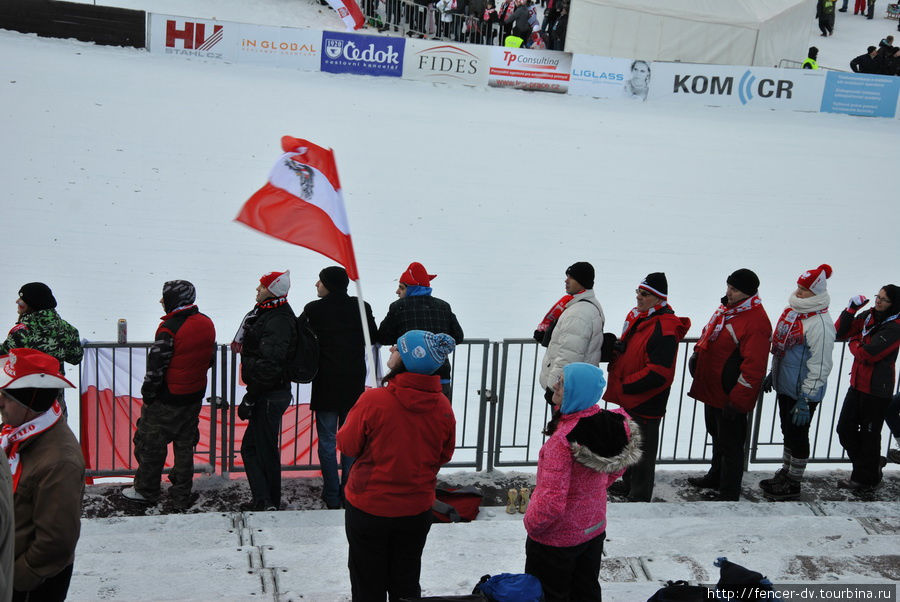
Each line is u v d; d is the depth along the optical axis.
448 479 6.26
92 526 4.99
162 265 11.72
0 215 12.58
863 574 4.37
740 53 24.78
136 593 3.98
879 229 15.91
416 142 17.88
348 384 5.62
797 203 16.86
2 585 1.96
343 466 5.82
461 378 8.91
